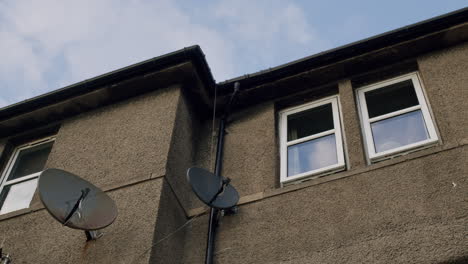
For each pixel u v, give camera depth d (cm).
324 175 829
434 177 719
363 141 848
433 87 860
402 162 756
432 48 941
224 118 991
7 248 798
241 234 773
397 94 928
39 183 691
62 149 959
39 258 765
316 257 696
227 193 802
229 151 938
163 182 803
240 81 1009
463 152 732
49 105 1046
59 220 683
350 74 972
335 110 937
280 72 991
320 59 973
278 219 767
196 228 816
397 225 684
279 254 722
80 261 734
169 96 977
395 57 952
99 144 934
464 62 884
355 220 715
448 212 671
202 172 788
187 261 776
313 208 757
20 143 1084
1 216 860
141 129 925
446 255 628
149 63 988
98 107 1037
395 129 856
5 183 998
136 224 750
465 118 786
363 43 952
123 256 716
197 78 991
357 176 767
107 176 854
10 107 1057
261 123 962
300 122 967
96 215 723
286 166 877
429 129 817
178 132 916
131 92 1019
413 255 644
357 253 676
